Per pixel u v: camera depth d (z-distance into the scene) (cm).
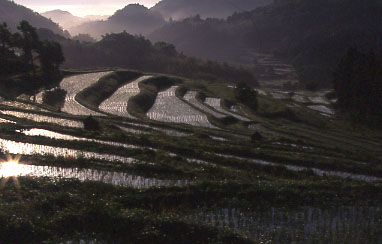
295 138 5138
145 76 10244
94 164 2583
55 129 3641
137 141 3331
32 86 7638
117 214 1666
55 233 1552
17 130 3591
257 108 7931
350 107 9219
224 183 2161
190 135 4225
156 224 1602
